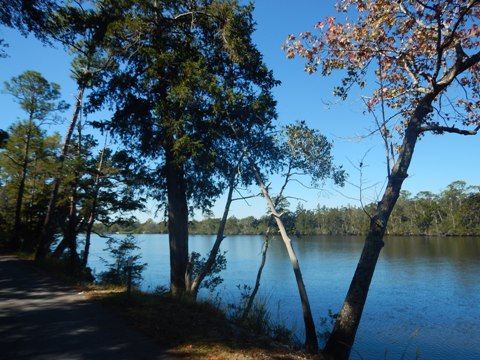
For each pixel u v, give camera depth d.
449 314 19.67
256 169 11.97
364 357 13.44
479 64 9.19
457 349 14.06
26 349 5.78
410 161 8.08
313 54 9.05
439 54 7.52
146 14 13.49
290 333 9.08
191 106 12.61
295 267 9.16
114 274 17.48
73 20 13.02
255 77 14.07
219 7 13.43
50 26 10.52
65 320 7.64
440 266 40.41
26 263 20.25
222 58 14.18
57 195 23.67
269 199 10.17
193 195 15.29
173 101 12.53
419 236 102.94
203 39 14.52
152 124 13.50
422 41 8.41
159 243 98.44
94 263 35.12
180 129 12.39
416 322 18.27
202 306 9.22
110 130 14.39
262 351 6.28
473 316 19.12
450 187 105.56
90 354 5.57
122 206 20.38
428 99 8.19
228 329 7.49
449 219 103.94
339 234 106.62
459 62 7.83
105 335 6.57
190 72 12.15
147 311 8.39
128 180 17.84
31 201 33.94
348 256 49.88
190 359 5.52
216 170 13.74
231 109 12.31
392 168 8.18
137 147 14.57
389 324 17.92
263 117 12.62
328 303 20.66
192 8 14.02
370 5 8.57
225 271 33.47
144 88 13.61
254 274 31.45
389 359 13.21
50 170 20.05
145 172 15.30
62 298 10.13
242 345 6.47
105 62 14.89
